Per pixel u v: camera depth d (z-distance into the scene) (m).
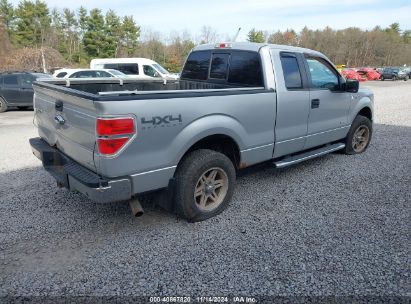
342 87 5.47
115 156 2.96
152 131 3.14
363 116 6.32
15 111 12.77
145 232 3.58
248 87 4.42
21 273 2.91
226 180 3.91
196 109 3.44
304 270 2.96
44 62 36.66
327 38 89.81
